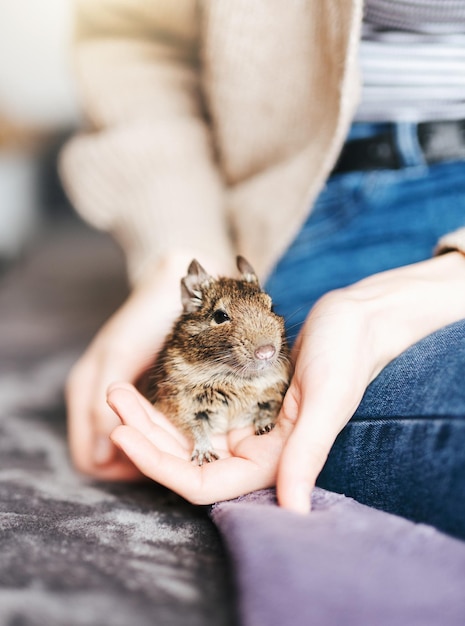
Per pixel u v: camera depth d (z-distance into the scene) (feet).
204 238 2.34
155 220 2.37
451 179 1.94
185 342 1.77
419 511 1.20
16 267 6.68
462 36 1.90
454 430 1.18
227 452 1.61
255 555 1.10
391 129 1.96
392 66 1.92
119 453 1.85
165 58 2.55
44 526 1.37
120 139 2.40
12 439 2.31
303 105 2.01
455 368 1.24
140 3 2.46
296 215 2.02
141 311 2.04
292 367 1.62
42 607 1.07
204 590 1.12
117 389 1.50
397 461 1.25
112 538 1.32
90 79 2.56
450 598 1.03
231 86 2.12
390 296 1.47
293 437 1.29
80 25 2.62
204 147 2.48
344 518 1.21
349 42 1.74
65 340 3.88
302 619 0.98
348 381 1.32
